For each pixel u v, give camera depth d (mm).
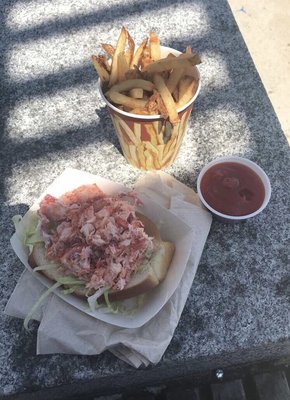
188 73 303
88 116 393
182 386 346
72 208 283
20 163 370
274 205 337
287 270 310
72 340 269
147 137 308
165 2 466
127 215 272
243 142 370
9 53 439
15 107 403
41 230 282
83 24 455
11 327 293
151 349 262
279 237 324
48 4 475
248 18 698
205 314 294
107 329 269
